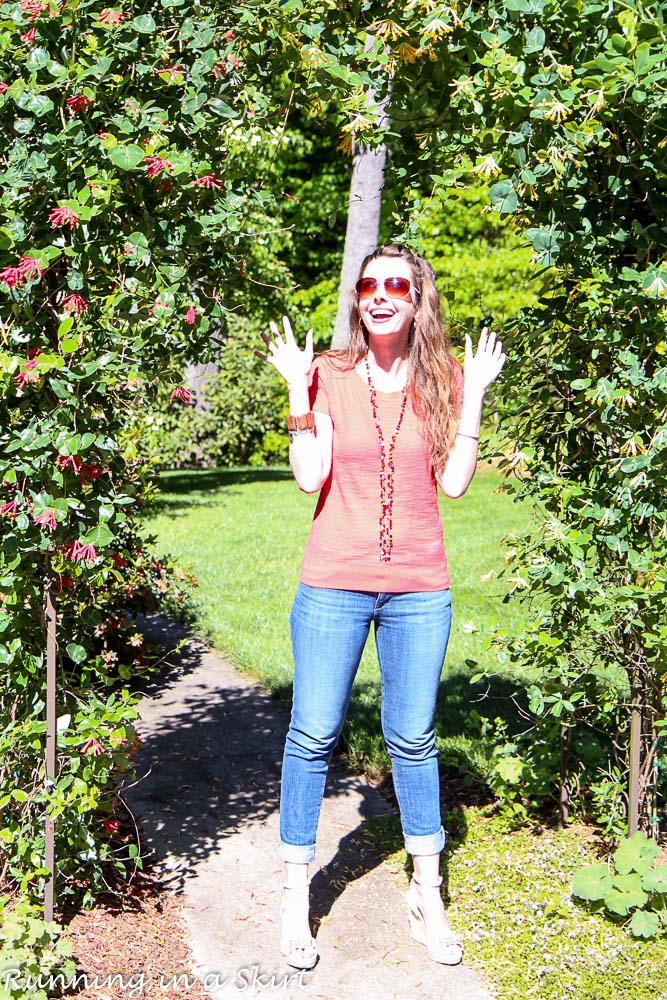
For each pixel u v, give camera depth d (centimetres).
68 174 243
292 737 289
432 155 320
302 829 288
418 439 281
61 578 271
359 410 281
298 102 300
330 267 2362
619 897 297
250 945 292
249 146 312
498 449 339
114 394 270
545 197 294
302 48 275
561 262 303
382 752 439
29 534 257
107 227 254
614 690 341
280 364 273
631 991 268
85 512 259
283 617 682
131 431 538
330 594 281
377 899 321
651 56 252
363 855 351
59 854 285
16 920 256
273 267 1520
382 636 290
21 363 240
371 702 508
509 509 1180
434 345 287
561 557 312
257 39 274
